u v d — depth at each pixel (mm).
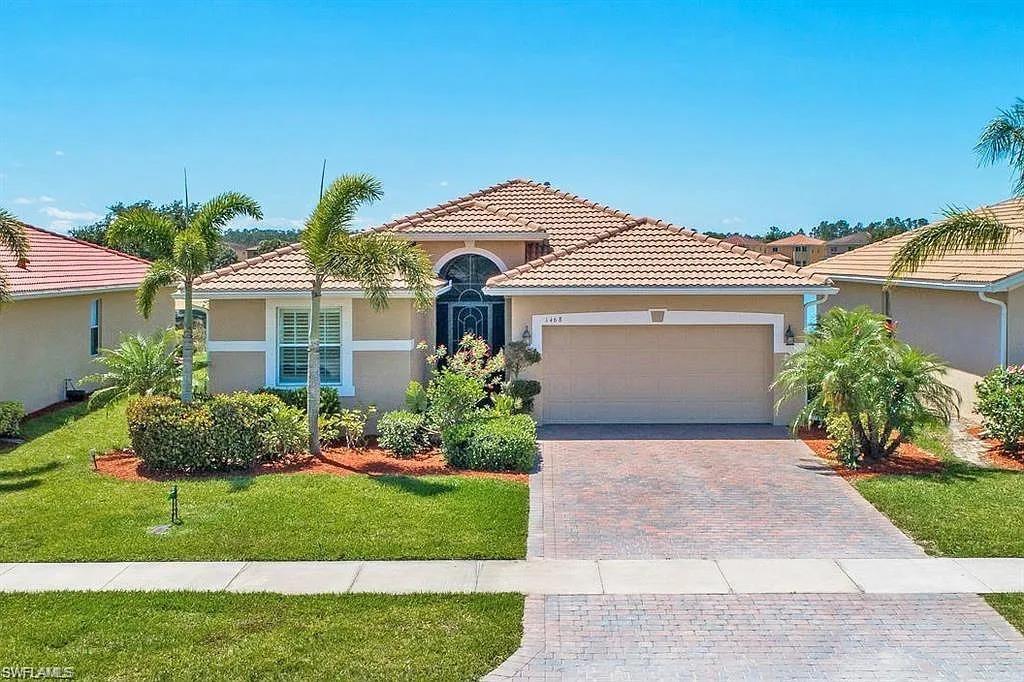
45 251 26844
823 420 19281
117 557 11750
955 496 14289
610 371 20953
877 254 29031
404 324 19672
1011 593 10500
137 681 8406
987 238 17688
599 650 9141
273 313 19781
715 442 18938
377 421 19703
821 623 9766
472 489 14789
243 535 12523
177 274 18203
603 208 25922
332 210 16562
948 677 8523
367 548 12023
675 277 20359
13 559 11703
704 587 10812
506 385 20188
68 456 17344
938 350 22422
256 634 9430
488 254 23203
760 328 20766
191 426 15766
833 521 13414
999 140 17750
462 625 9672
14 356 21578
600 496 14859
